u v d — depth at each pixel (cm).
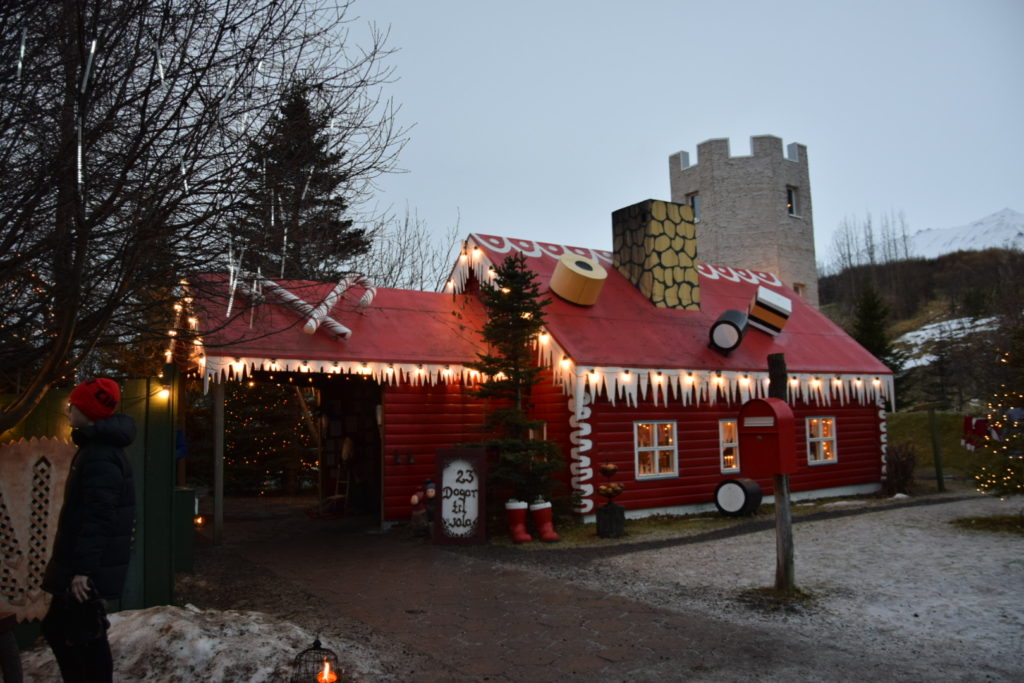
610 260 1922
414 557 1105
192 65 512
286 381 1723
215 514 1223
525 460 1242
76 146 461
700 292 1952
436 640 670
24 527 623
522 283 1300
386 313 1509
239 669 521
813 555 1057
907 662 592
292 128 561
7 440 627
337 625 722
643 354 1517
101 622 421
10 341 551
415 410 1412
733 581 893
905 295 6153
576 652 630
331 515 1605
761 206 3092
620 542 1207
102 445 428
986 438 1350
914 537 1184
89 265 521
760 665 589
